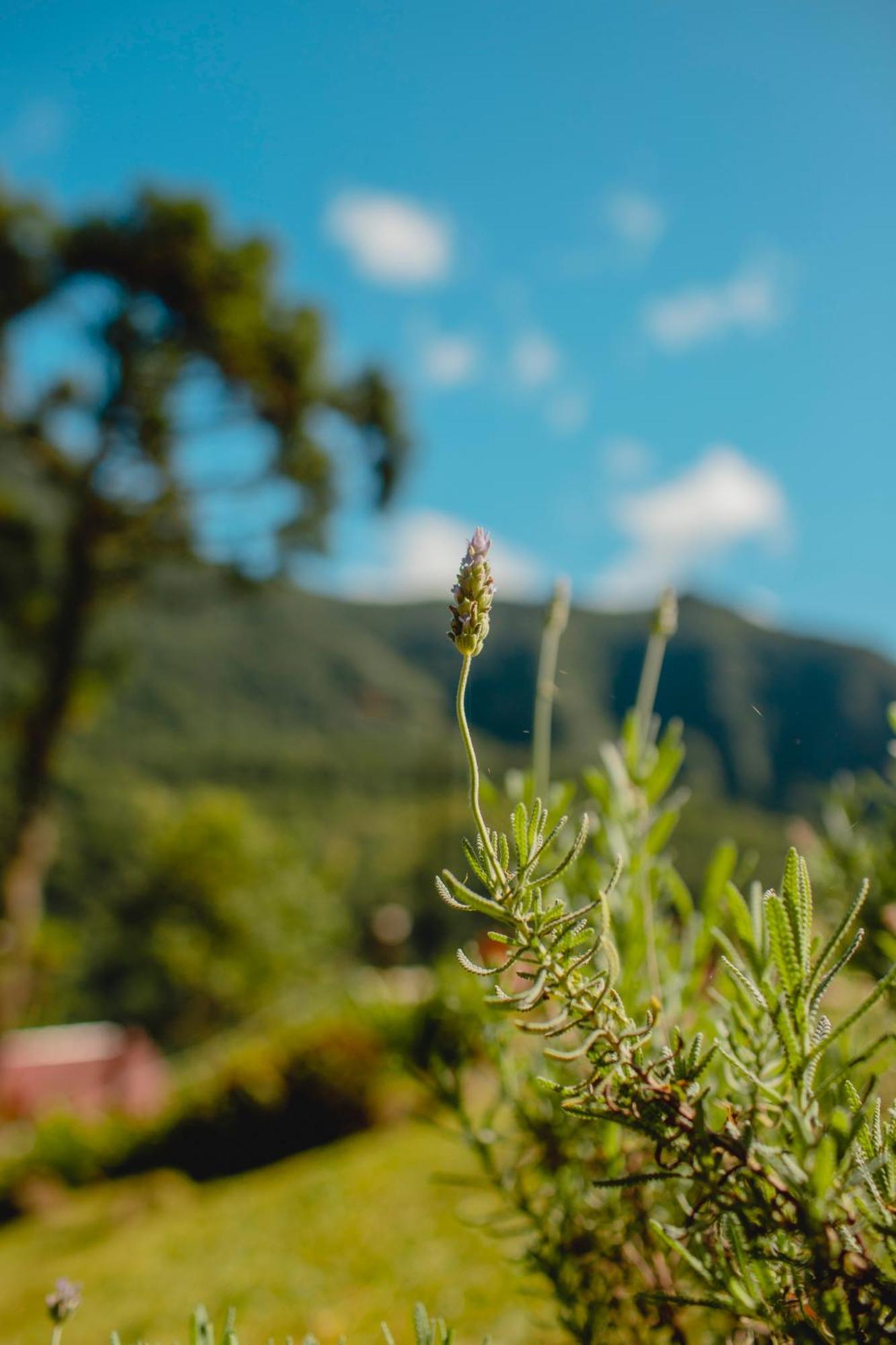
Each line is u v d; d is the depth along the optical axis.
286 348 12.02
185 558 12.66
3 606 11.97
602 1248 0.92
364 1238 4.45
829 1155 0.52
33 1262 7.15
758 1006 0.63
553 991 0.60
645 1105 0.60
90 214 11.52
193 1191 8.86
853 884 1.31
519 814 0.60
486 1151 1.01
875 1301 0.57
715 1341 0.86
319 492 12.62
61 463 12.19
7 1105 15.11
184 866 24.81
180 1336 3.65
